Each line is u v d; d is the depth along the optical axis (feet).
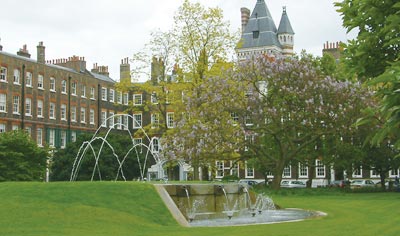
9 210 56.65
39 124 196.13
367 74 33.42
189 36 144.87
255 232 50.72
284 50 301.02
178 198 68.85
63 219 55.06
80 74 220.84
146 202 62.69
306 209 83.05
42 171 134.00
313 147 142.51
